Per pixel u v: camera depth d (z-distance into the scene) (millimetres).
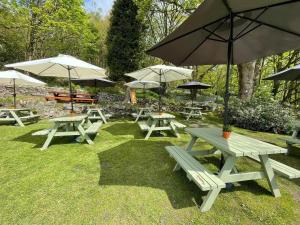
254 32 2943
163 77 6117
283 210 2156
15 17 12633
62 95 10719
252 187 2641
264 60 12703
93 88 13555
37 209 2104
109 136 5375
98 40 19922
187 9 9641
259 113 6867
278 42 2992
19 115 7184
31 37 13992
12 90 10094
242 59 3801
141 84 8789
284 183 2807
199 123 7930
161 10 11883
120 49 13125
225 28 2846
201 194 2465
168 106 11141
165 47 2955
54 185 2613
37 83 6676
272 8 2215
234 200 2330
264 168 2381
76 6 13273
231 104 8211
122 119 8422
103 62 21484
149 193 2467
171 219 1999
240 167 3332
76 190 2500
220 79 19312
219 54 3625
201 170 2287
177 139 5180
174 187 2625
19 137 4941
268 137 5758
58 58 4012
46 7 12328
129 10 12633
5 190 2461
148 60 14664
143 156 3811
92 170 3115
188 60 3625
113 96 12531
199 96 17828
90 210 2113
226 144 2387
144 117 8539
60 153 3867
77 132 4434
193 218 2014
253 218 2023
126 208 2160
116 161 3521
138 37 13156
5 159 3484
